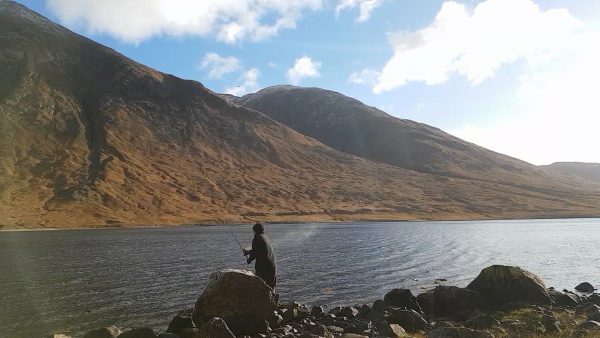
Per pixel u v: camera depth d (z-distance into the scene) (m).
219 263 46.81
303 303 29.14
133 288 33.22
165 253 56.59
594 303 23.97
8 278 37.09
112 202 152.75
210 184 193.62
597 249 61.72
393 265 46.44
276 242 74.00
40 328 22.61
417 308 23.58
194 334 16.30
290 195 192.62
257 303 18.41
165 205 160.38
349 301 29.86
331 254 56.41
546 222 145.50
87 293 31.34
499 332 16.86
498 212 182.25
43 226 120.62
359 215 167.50
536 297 23.23
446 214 175.62
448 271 42.66
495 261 49.53
